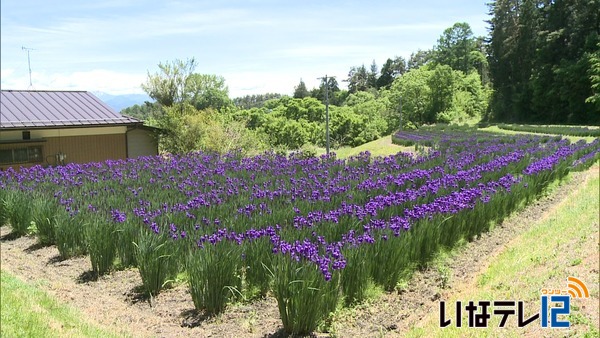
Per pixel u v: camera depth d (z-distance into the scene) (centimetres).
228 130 2878
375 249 746
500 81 8056
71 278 874
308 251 654
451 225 949
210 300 686
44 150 2094
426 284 798
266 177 1526
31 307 676
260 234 782
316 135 6756
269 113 8356
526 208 1373
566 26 6775
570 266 774
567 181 1788
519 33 7594
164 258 777
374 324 653
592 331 540
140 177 1522
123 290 804
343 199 1094
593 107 6181
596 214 1138
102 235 877
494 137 3869
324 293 618
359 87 15112
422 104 8631
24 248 1075
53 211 1077
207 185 1363
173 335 638
